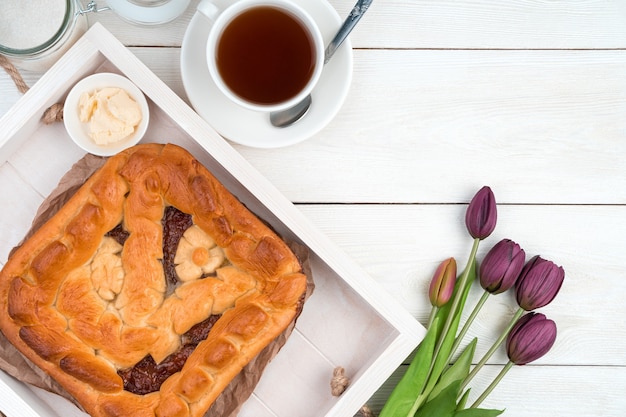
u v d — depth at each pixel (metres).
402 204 1.04
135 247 0.92
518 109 1.05
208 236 0.93
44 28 0.97
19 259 0.92
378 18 1.04
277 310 0.92
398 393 0.97
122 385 0.92
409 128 1.04
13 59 0.98
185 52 0.98
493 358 1.05
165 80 1.02
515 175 1.05
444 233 1.04
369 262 1.04
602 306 1.06
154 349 0.92
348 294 1.00
